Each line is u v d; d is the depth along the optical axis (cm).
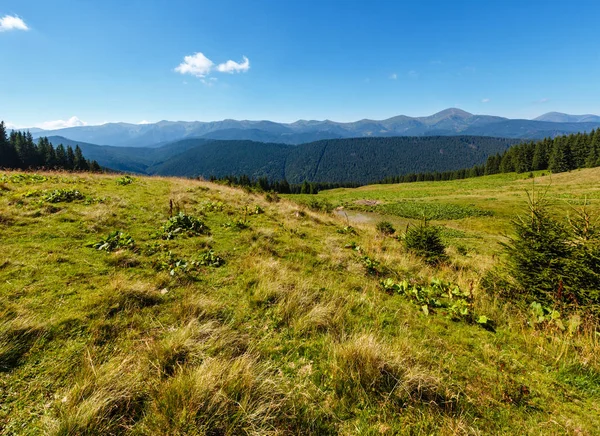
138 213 938
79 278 474
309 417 271
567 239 535
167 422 242
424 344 405
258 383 297
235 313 438
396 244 1080
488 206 3769
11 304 379
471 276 745
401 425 269
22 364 291
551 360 385
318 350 370
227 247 743
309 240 944
